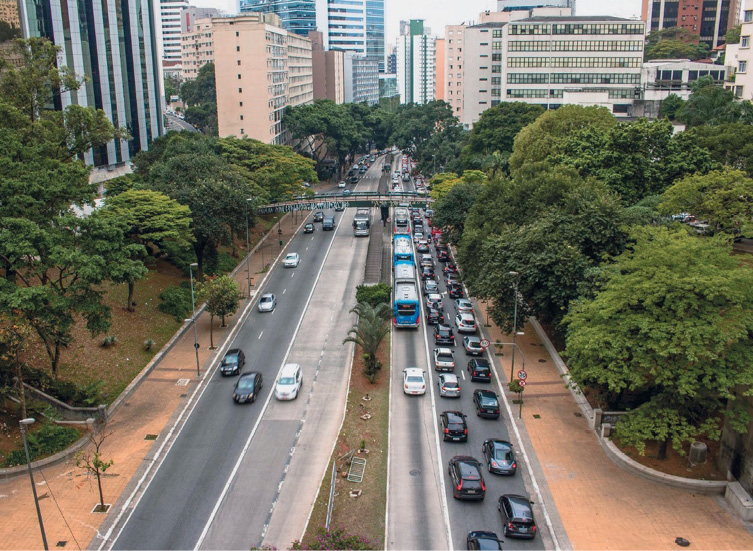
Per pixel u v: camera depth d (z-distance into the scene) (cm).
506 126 12300
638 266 4253
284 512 3669
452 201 8506
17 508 3691
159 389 5222
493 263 5688
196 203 7412
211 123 18375
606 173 7356
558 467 4078
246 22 13962
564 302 5300
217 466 4134
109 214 6097
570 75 15288
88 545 3388
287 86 16300
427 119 16862
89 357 5412
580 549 3319
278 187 10419
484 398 4762
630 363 3975
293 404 4978
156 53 13850
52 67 7050
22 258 4716
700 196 6431
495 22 18925
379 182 15825
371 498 3762
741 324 3697
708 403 3856
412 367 5588
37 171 5212
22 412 4166
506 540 3391
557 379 5331
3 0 9550
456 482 3769
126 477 4006
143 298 6688
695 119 10231
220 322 6731
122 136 7250
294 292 7681
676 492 3797
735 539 3384
